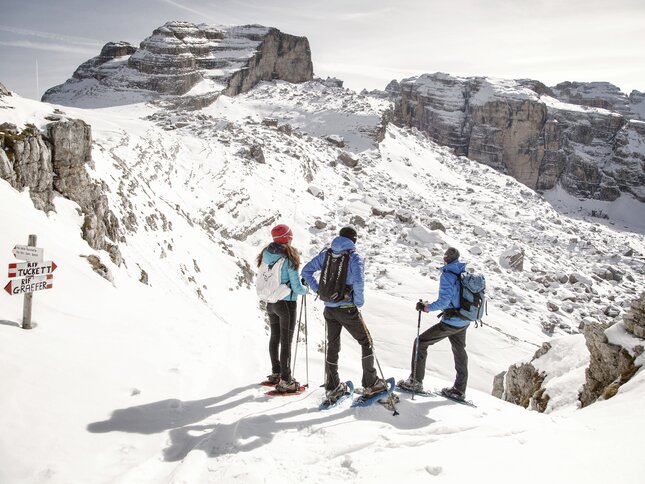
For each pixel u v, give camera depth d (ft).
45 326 23.26
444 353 100.89
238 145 225.97
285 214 182.70
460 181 398.01
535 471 12.98
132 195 84.64
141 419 16.98
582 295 182.29
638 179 582.35
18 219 34.32
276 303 20.47
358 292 18.39
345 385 19.54
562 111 621.72
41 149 43.19
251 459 14.08
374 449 15.10
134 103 362.94
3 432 13.96
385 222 211.00
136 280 50.98
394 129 444.55
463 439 16.30
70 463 13.52
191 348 28.30
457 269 21.02
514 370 54.34
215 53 453.17
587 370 37.76
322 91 466.29
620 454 14.05
